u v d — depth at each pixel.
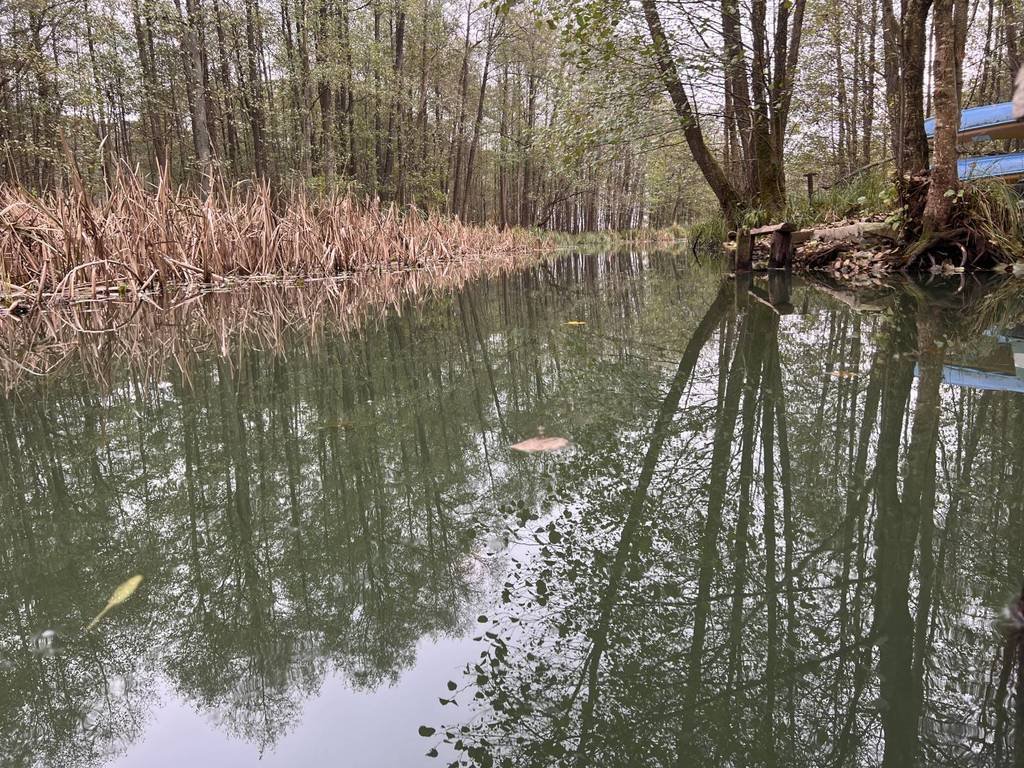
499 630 0.97
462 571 1.14
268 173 14.69
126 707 0.82
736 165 10.48
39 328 3.91
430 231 10.80
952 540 1.10
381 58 13.14
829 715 0.74
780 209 8.02
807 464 1.47
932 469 1.37
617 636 0.93
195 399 2.26
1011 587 0.95
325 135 12.77
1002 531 1.11
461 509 1.38
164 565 1.19
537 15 5.86
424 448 1.74
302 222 7.38
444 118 20.06
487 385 2.36
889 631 0.88
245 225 6.57
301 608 1.05
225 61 12.45
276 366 2.79
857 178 8.15
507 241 16.70
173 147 15.15
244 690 0.86
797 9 8.09
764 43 7.52
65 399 2.29
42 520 1.35
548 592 1.05
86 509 1.40
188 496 1.47
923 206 5.11
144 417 2.05
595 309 4.32
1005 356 2.28
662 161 12.36
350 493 1.48
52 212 4.98
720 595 1.01
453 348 3.11
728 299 4.34
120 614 1.04
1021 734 0.69
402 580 1.12
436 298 5.46
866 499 1.27
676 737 0.73
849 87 9.71
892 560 1.05
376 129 16.70
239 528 1.32
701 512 1.29
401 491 1.48
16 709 0.82
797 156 10.54
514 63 19.80
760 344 2.76
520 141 17.61
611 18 5.98
